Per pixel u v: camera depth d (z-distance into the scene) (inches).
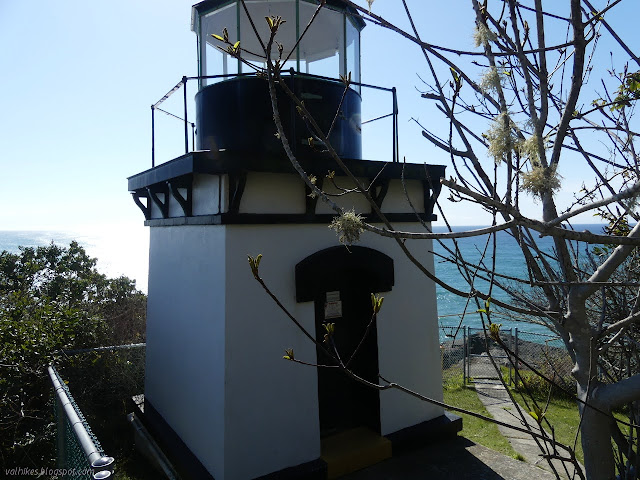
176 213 249.3
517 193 66.7
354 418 234.1
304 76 218.8
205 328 201.3
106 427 299.9
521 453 241.6
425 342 238.7
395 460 213.9
